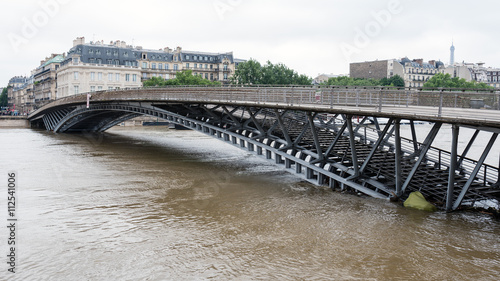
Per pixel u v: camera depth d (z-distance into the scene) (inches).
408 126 3250.5
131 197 914.7
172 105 1628.9
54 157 1534.2
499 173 801.6
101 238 654.5
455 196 788.0
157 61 4766.2
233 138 1256.8
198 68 5024.6
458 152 1630.2
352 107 844.6
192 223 727.7
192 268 543.2
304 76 4382.4
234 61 5364.2
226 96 1224.2
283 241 634.2
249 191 962.7
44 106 3088.1
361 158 994.1
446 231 663.1
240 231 682.2
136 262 562.9
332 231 674.2
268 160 1143.0
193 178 1124.5
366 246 608.4
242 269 538.9
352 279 507.2
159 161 1441.9
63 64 4478.3
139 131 3004.4
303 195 916.6
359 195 902.4
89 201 880.9
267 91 1085.8
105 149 1801.2
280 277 514.9
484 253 579.5
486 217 732.7
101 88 4151.1
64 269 541.6
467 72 5196.9
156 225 717.9
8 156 1552.7
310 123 957.2
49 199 898.1
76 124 2883.9
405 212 762.2
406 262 552.4
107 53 4269.2
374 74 4763.8
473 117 622.5
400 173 805.2
